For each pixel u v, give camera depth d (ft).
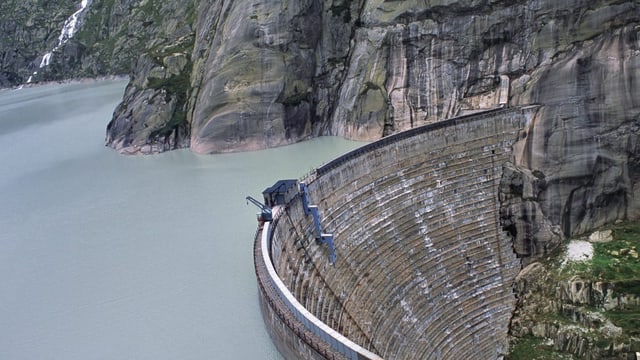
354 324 160.56
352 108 293.43
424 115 276.00
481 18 252.62
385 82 285.64
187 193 230.48
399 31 278.87
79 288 161.07
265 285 128.98
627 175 208.23
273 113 289.94
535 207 211.61
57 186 254.88
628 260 192.24
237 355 124.57
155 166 276.00
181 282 158.40
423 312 186.39
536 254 211.20
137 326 139.64
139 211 214.90
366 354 99.25
